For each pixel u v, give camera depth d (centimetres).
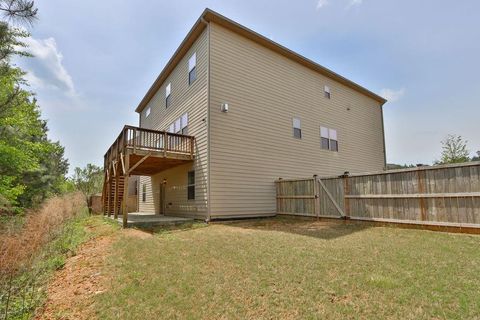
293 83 1323
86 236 806
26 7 516
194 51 1164
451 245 523
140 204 1811
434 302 294
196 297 336
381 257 465
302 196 1039
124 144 938
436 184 669
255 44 1194
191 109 1157
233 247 570
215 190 998
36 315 319
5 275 472
